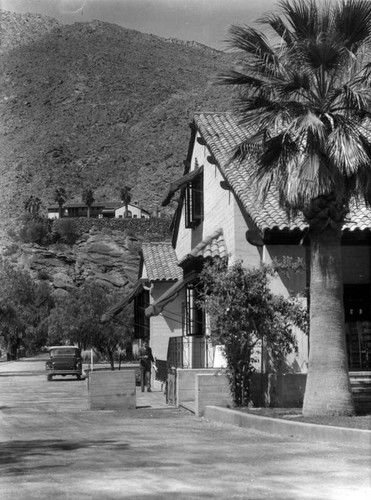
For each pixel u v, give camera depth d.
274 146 18.03
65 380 48.75
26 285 86.06
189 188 31.42
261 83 18.36
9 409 24.70
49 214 197.00
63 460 12.34
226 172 25.27
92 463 11.98
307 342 21.66
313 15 18.03
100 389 24.08
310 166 17.27
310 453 13.10
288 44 18.42
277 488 9.82
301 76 17.89
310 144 17.47
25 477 10.71
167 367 30.23
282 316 21.12
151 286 35.62
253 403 21.44
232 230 24.73
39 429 17.84
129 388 24.17
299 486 9.96
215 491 9.61
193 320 28.14
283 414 18.59
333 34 17.52
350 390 17.95
